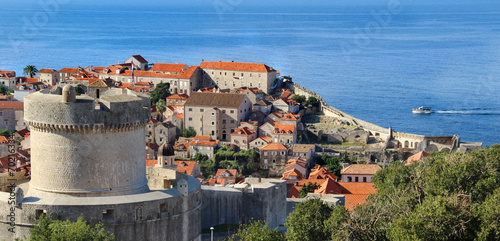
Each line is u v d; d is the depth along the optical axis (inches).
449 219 3885.3
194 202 3543.3
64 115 3250.5
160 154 5984.3
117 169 3368.6
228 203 4131.4
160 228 3371.1
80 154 3297.2
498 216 3905.0
